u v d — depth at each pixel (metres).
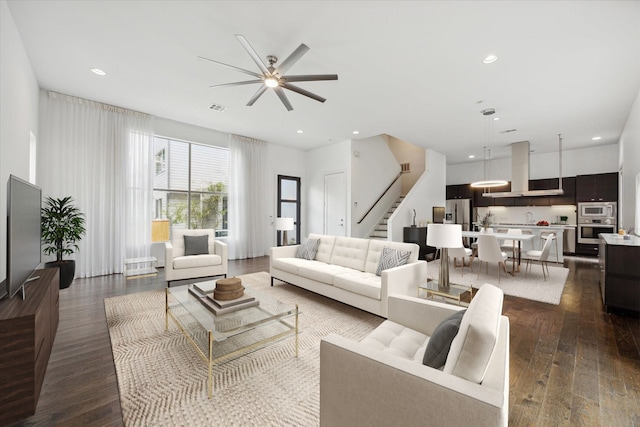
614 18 2.42
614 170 6.91
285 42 2.85
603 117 4.91
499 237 5.32
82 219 4.08
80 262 4.45
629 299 3.07
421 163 8.84
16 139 2.78
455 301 3.35
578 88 3.79
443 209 8.03
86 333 2.57
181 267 4.08
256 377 1.93
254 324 2.06
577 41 2.76
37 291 1.97
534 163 8.15
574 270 5.48
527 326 2.84
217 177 6.37
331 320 2.95
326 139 6.80
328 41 2.82
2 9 2.28
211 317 2.17
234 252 6.41
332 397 1.21
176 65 3.34
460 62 3.18
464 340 0.99
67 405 1.64
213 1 2.30
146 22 2.58
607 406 1.67
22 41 2.88
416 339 1.69
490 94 4.02
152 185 5.12
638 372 2.01
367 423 1.11
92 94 4.23
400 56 3.08
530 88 3.82
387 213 8.22
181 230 4.64
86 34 2.77
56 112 4.21
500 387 0.96
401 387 1.01
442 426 0.92
